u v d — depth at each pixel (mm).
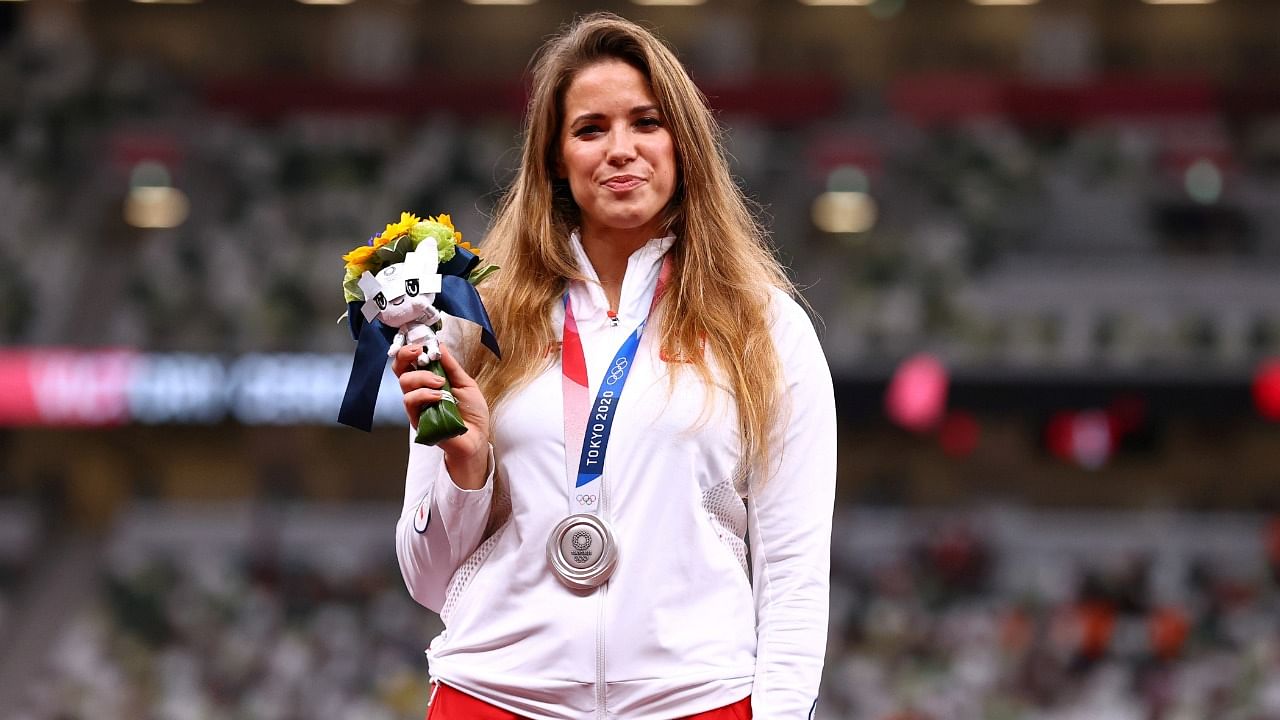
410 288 7754
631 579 7566
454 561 7918
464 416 7668
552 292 8297
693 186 8258
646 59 8234
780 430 7969
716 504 7863
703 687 7504
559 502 7699
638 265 8250
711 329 7988
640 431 7719
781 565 7891
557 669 7520
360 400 7766
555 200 8578
